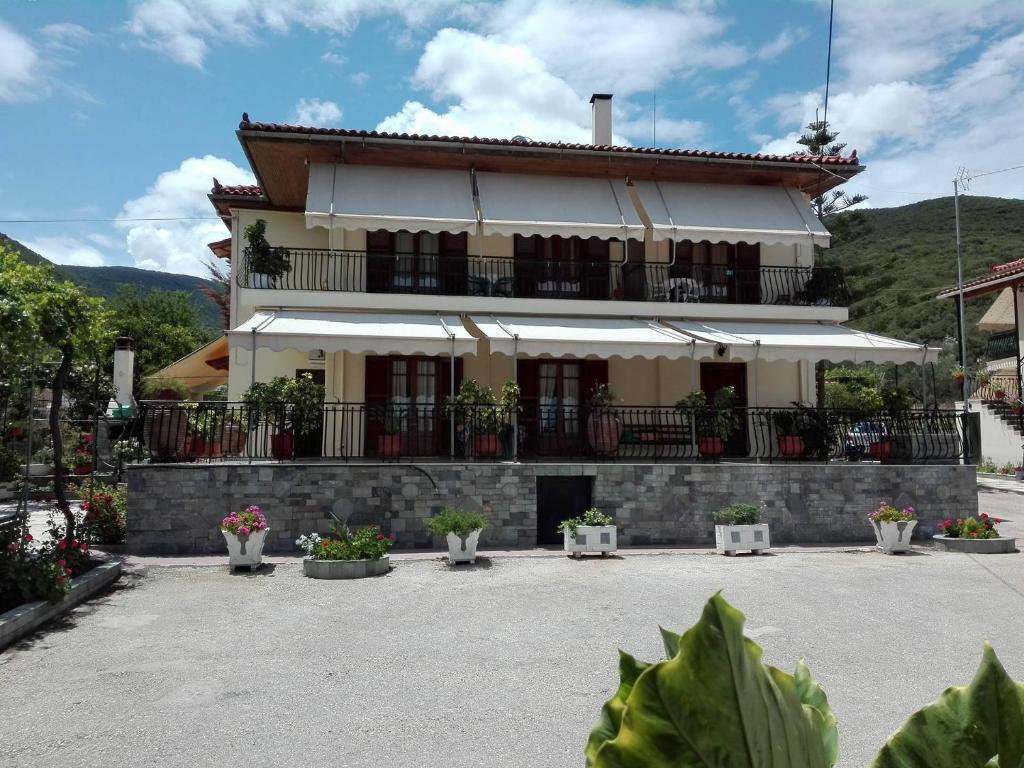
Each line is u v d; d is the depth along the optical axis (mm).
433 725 5602
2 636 7453
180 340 33656
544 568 11398
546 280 17953
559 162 17422
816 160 18016
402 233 17750
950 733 1429
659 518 13672
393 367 17047
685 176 18406
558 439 17156
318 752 5152
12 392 10531
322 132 16016
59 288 10023
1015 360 30953
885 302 44094
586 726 5566
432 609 8992
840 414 15516
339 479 12781
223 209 19172
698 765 1072
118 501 13117
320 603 9273
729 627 1103
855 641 7730
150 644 7645
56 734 5469
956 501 14703
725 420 15148
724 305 17453
